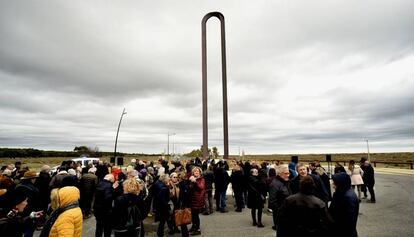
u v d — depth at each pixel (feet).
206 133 66.13
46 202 26.43
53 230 9.30
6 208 10.64
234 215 31.89
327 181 26.89
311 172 27.17
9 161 203.72
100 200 19.79
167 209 21.34
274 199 18.37
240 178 34.14
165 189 21.38
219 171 34.35
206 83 68.54
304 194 11.60
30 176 19.24
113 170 37.22
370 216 29.25
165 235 23.80
